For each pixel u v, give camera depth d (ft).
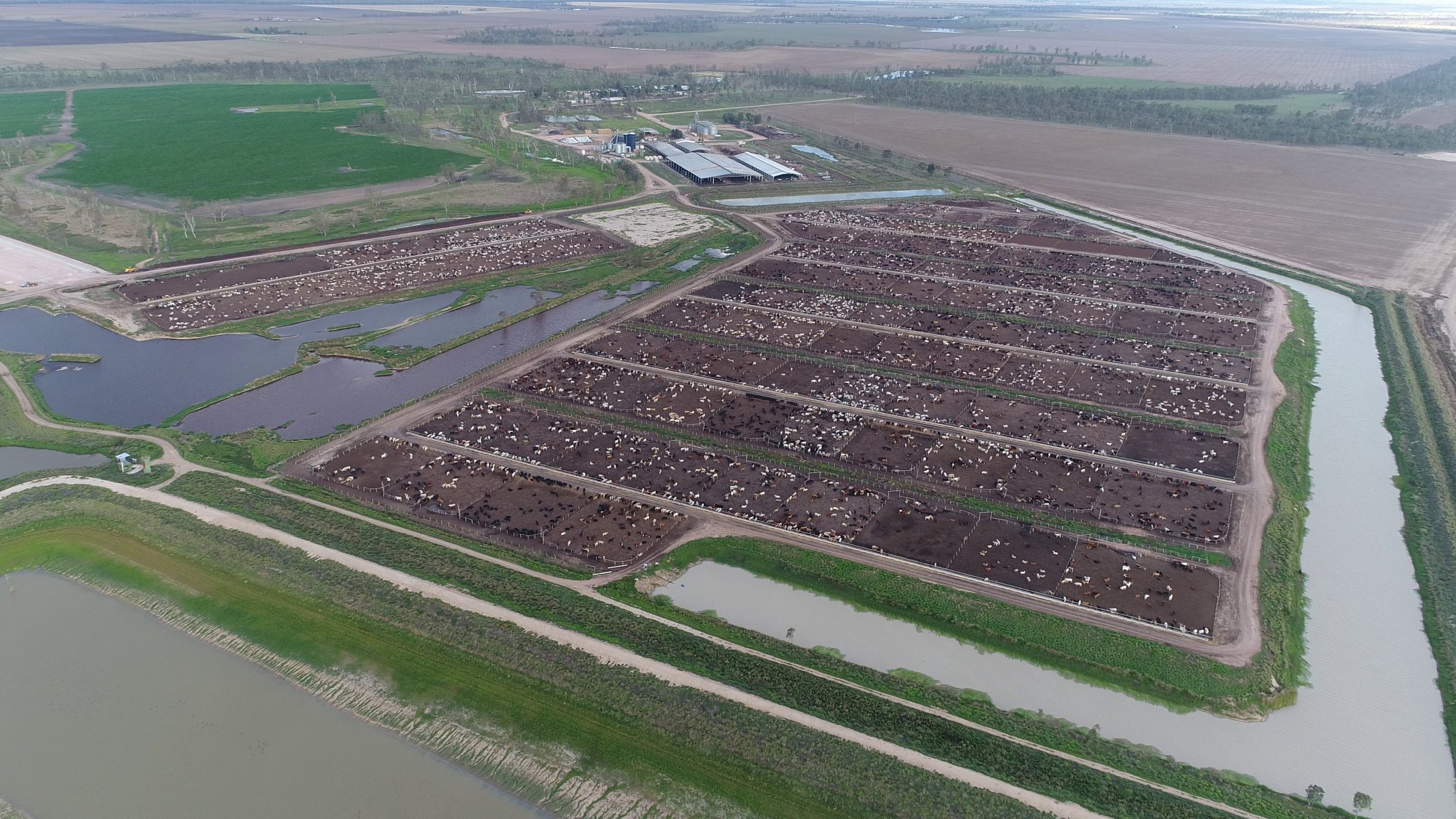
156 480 362.33
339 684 259.39
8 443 394.73
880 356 495.82
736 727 240.53
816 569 309.22
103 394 443.73
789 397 443.73
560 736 240.32
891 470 372.99
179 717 248.52
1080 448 393.09
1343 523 349.41
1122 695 259.19
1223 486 364.99
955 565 310.65
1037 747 238.89
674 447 391.86
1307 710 255.29
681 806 221.05
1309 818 218.18
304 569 305.32
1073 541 325.21
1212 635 278.26
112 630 282.56
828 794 222.69
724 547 321.93
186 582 302.25
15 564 313.32
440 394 442.09
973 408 431.43
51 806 222.48
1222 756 239.50
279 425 415.85
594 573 307.37
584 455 384.88
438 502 347.77
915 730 241.35
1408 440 413.39
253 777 229.66
